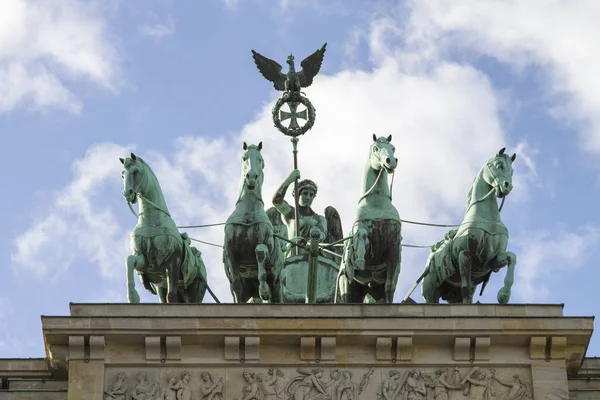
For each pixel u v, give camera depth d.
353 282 91.75
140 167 91.62
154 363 85.62
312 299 93.12
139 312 86.31
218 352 85.94
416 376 85.88
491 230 91.44
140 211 91.75
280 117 101.06
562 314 87.12
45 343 86.31
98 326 85.38
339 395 85.38
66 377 87.38
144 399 84.81
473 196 92.38
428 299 93.25
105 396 84.88
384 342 85.94
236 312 86.44
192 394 85.06
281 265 91.81
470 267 91.19
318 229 95.38
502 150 92.19
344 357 86.06
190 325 85.62
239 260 91.00
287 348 86.19
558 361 86.56
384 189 91.38
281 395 85.25
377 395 85.50
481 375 86.12
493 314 86.94
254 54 103.50
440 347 86.44
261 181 91.88
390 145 90.75
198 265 93.00
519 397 85.88
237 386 85.44
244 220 90.81
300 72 103.38
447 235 92.69
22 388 87.12
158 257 90.81
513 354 86.62
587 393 87.50
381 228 90.44
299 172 100.38
